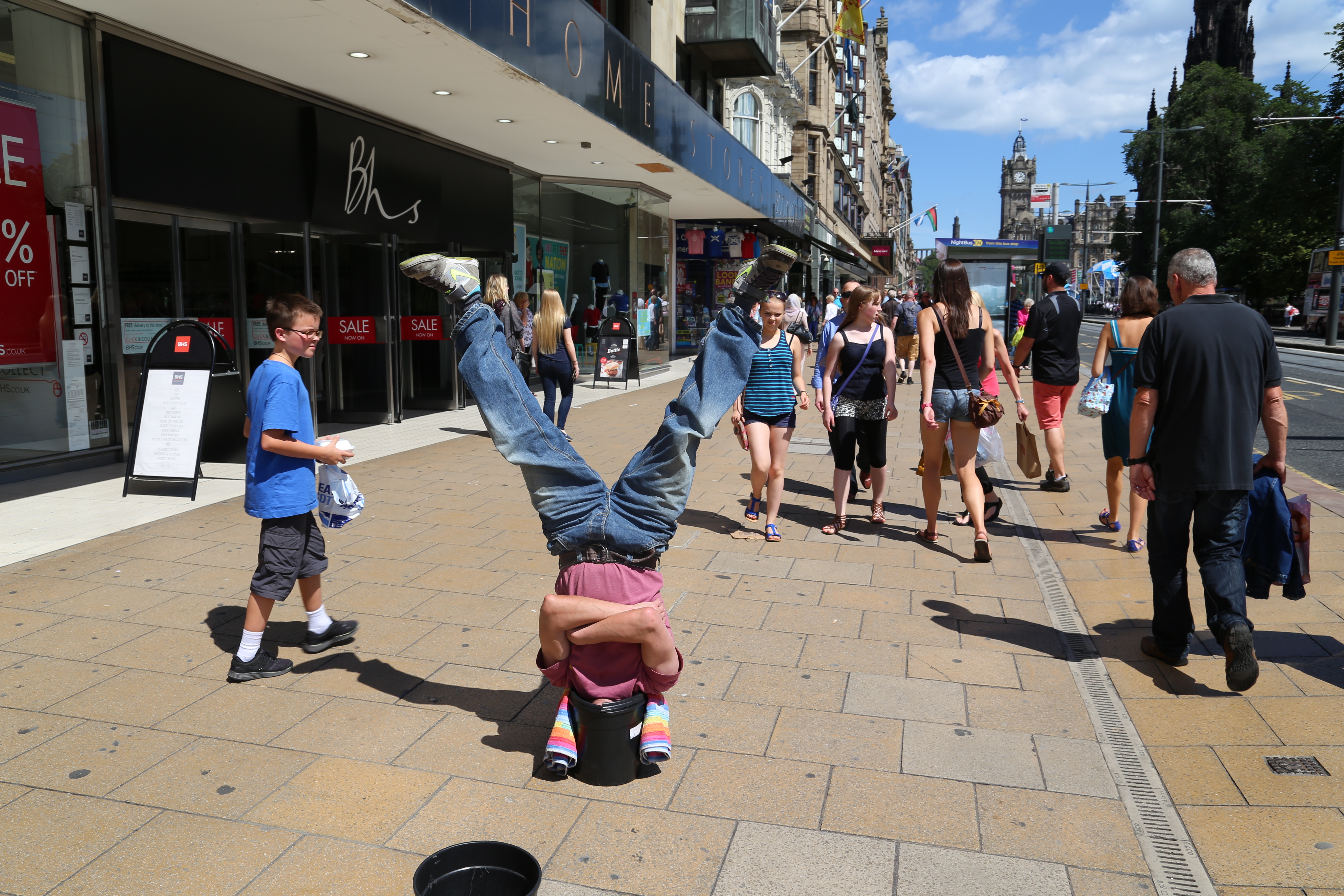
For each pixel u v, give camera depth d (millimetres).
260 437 3744
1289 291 50812
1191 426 3752
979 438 5848
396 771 3117
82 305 7977
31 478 7605
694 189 18625
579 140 12633
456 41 8086
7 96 7191
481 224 13773
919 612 4840
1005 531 6594
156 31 7914
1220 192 60219
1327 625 4480
